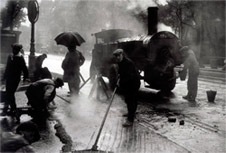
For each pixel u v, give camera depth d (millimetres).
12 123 6441
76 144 5289
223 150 5074
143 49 11086
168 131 6305
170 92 11664
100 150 4699
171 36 11055
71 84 10203
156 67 10977
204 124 6906
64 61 10180
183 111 8406
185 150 5055
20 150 3064
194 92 10008
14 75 7105
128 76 6980
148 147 5184
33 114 7004
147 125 6805
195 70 9883
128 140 5602
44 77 8828
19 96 9953
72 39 10234
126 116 7660
